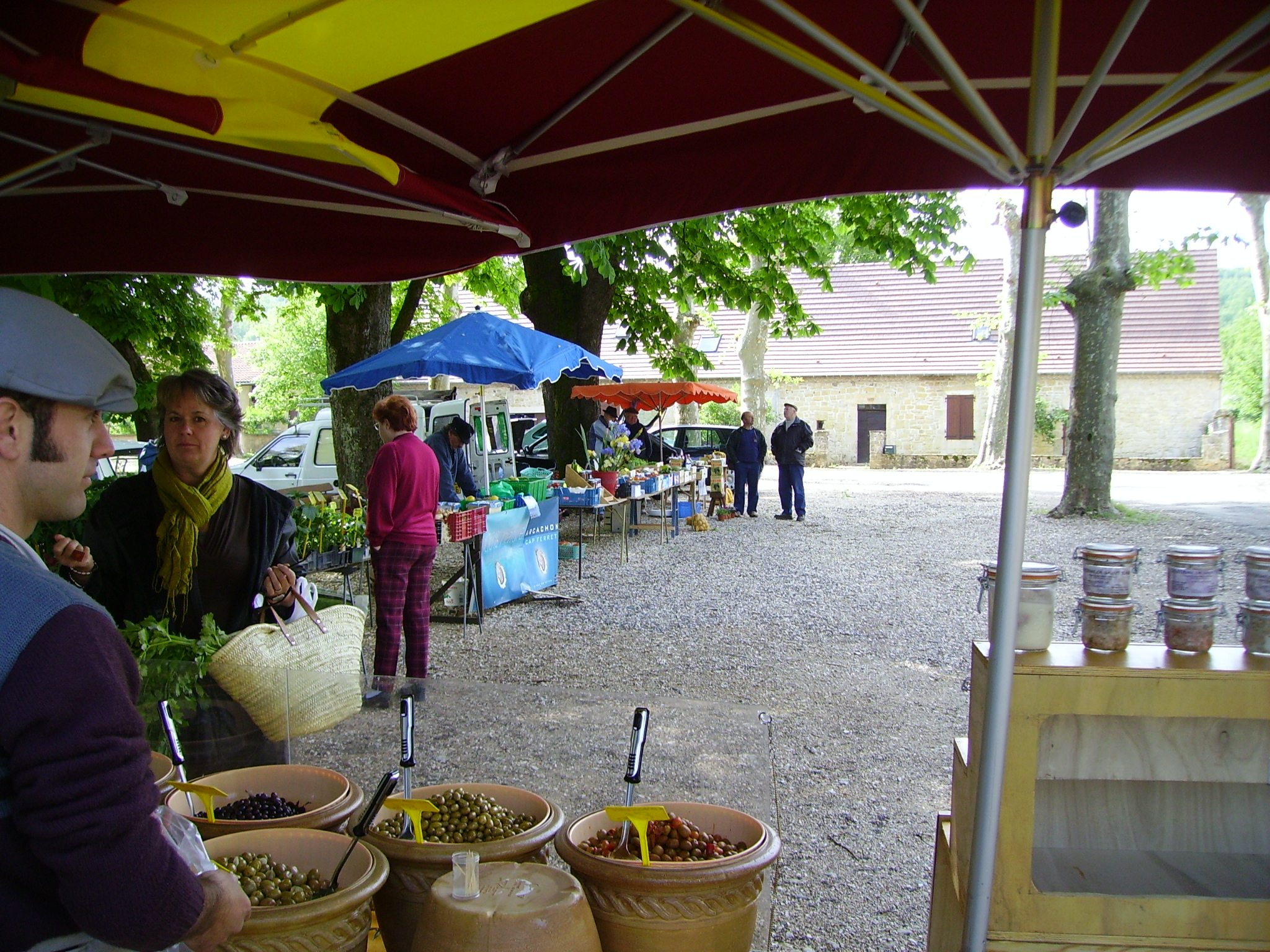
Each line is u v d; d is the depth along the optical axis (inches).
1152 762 81.1
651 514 599.2
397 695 105.2
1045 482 877.2
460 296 1139.9
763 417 990.4
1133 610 79.5
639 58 86.1
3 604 42.2
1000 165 68.7
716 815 82.7
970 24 82.4
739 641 278.8
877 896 126.6
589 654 262.7
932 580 379.9
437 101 88.3
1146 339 1159.0
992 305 1214.3
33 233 114.3
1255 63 84.8
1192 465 1029.2
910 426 1161.4
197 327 404.8
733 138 102.7
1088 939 75.6
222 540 115.6
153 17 62.3
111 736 43.0
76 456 49.6
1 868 42.6
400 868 74.4
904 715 207.9
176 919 44.8
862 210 443.8
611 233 111.8
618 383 577.9
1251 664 75.2
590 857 72.0
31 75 58.1
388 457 203.6
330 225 115.2
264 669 98.3
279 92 76.3
